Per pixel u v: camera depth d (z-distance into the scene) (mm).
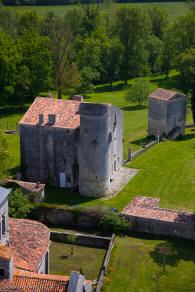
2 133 70812
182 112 93188
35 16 142250
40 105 72938
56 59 121750
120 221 55875
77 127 67812
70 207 59156
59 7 197375
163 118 90562
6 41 117188
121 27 139625
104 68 144500
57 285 35719
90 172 66125
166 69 143500
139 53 141625
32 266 40594
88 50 140125
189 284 45938
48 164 70812
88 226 58438
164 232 55188
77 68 134250
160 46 154250
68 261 50375
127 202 64375
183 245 53031
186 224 54000
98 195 66812
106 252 52312
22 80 115062
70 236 53500
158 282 45625
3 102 113500
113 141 71750
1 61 110125
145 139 92688
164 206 62438
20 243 42969
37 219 59875
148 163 78750
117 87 143375
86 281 37094
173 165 77188
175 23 140250
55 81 125375
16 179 72625
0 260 35781
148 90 118000
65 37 122375
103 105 63844
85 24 159500
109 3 178625
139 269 48562
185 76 117875
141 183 70625
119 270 48406
